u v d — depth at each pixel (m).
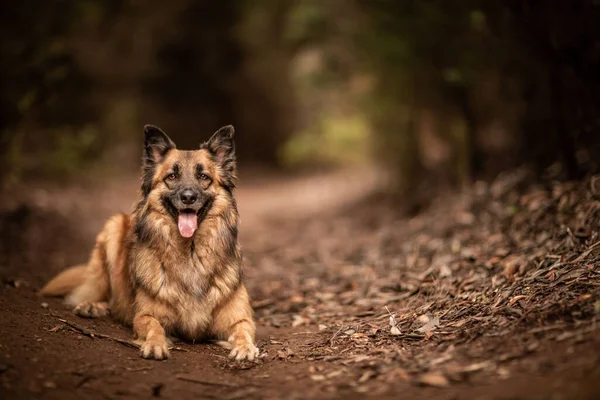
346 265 8.15
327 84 14.15
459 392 3.18
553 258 5.14
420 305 5.42
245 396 3.53
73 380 3.62
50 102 12.13
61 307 5.50
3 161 11.61
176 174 4.88
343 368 3.94
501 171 9.23
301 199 18.52
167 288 4.82
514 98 9.05
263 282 7.84
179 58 30.00
